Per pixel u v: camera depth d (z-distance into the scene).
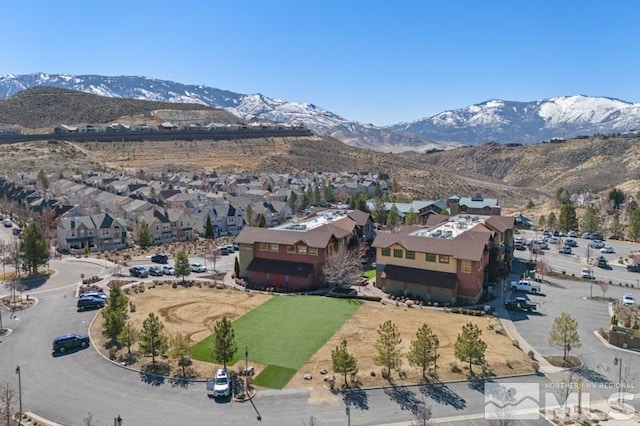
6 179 163.88
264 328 54.25
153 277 77.94
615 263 89.94
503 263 80.50
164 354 45.81
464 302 65.12
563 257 94.69
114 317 48.56
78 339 48.47
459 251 65.94
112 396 39.47
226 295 67.38
